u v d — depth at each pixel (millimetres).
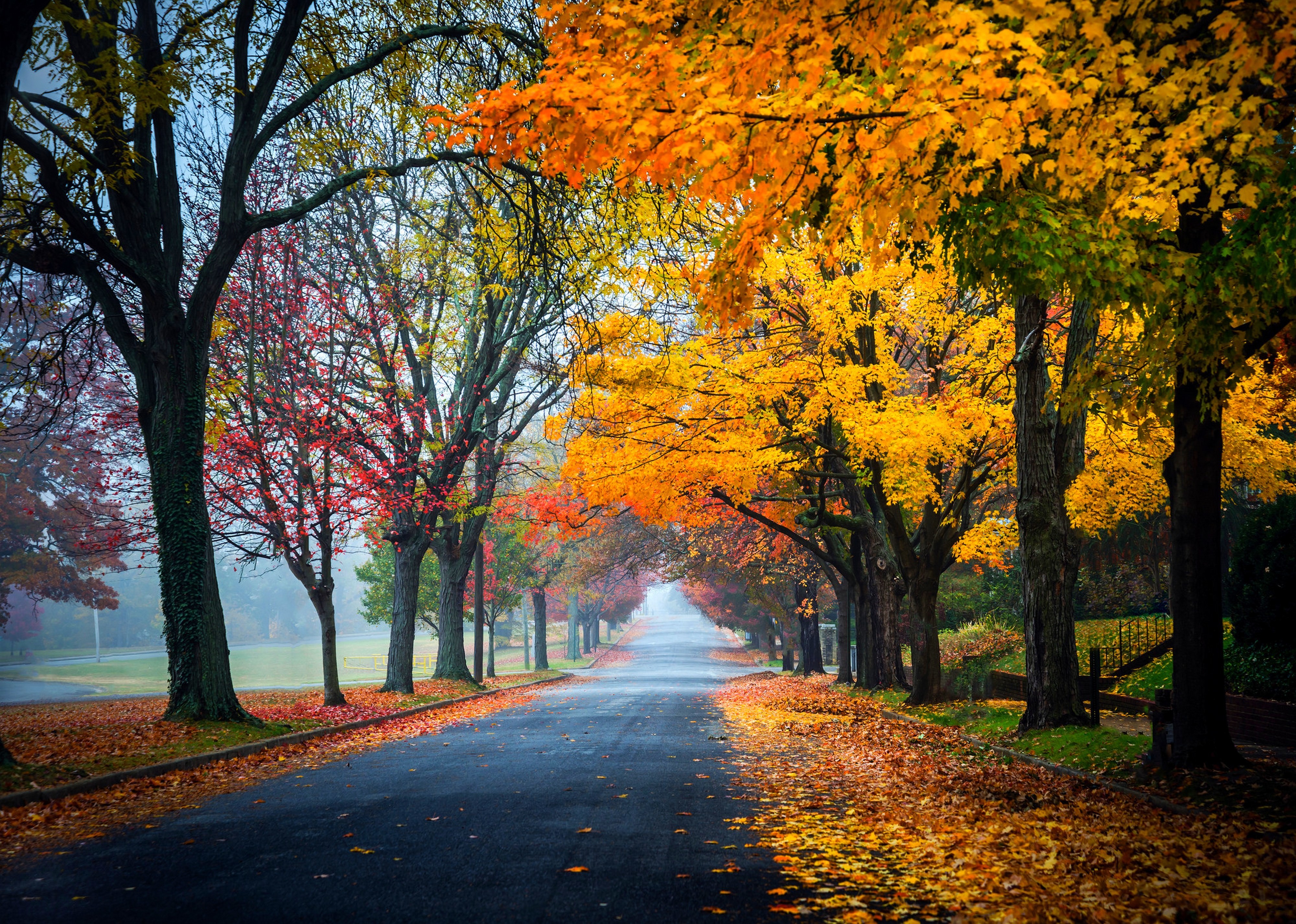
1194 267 6852
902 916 4688
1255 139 5777
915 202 5434
